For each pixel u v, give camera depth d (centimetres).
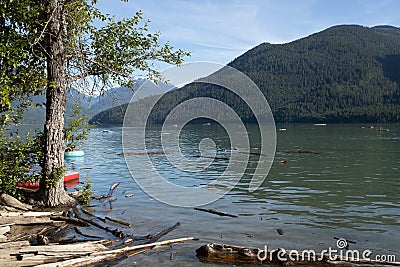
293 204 1354
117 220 1091
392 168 2272
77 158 2983
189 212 1220
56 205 1219
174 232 1001
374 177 1958
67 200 1266
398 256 851
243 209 1275
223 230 1026
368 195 1513
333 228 1055
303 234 1000
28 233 941
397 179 1889
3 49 1042
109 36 1339
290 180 1891
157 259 800
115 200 1391
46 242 849
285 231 1025
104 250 820
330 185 1744
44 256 759
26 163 1231
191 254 834
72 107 1334
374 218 1162
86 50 1302
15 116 1202
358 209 1278
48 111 1212
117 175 2078
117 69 1334
